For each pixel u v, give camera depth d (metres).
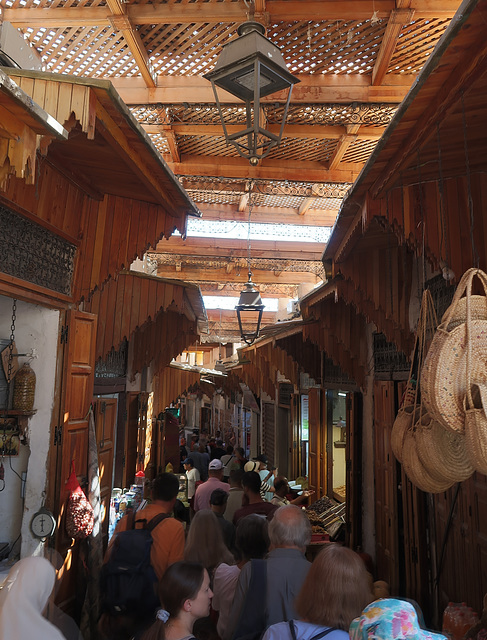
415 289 4.82
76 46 5.72
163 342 8.50
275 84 2.89
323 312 6.65
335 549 1.94
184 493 9.51
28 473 3.76
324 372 8.63
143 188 3.86
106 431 6.14
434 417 1.97
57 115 2.50
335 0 4.86
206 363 27.19
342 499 7.93
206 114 6.46
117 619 2.87
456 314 2.05
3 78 1.79
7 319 3.92
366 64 5.90
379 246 4.73
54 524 3.53
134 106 6.20
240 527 3.13
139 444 8.88
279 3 4.85
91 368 4.36
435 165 2.87
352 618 1.81
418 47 5.54
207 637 2.90
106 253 4.17
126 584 2.90
